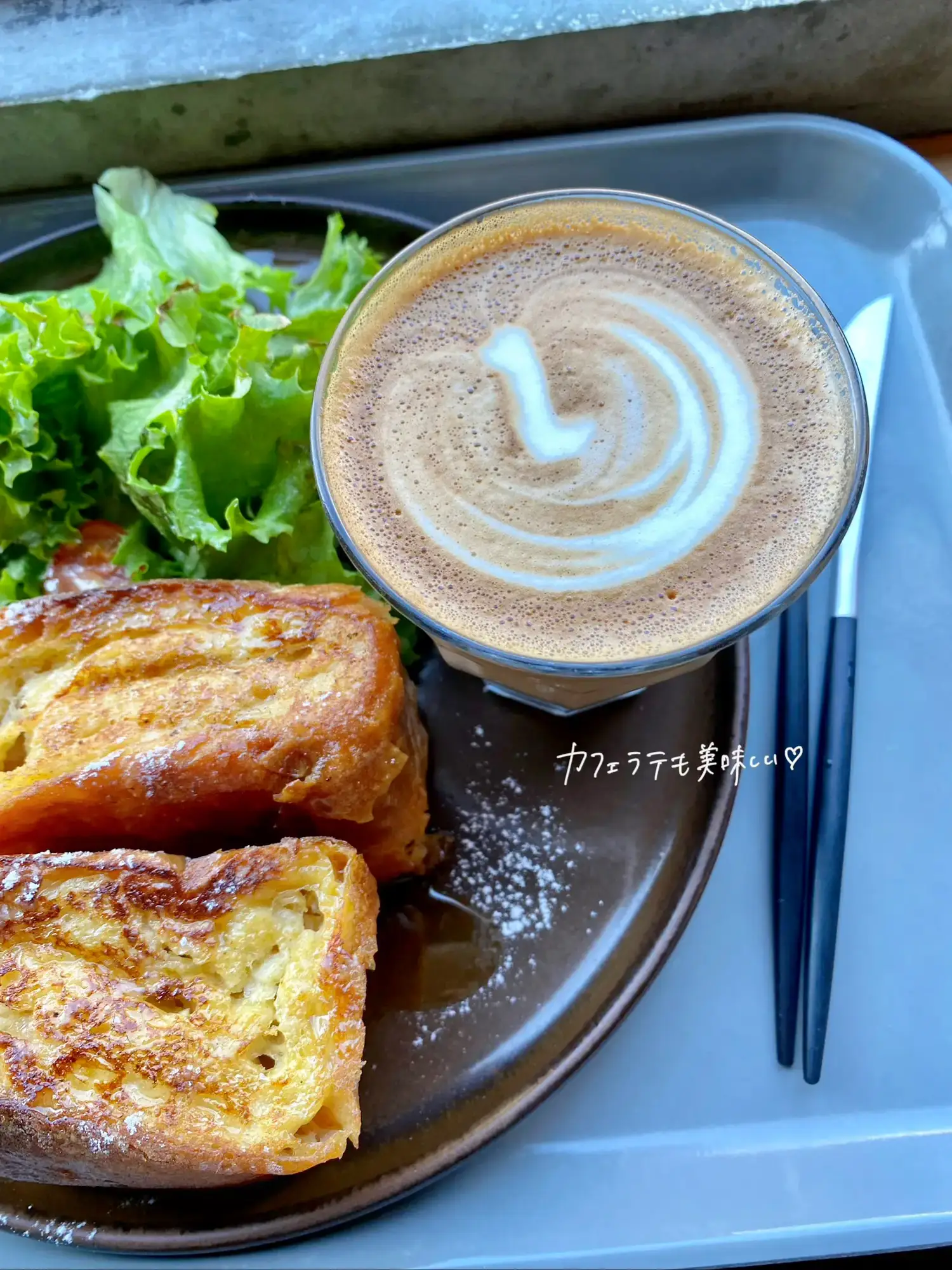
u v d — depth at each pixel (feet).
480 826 0.72
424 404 0.66
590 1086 0.67
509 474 0.64
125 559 0.77
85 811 0.64
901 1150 0.64
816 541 0.59
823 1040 0.66
